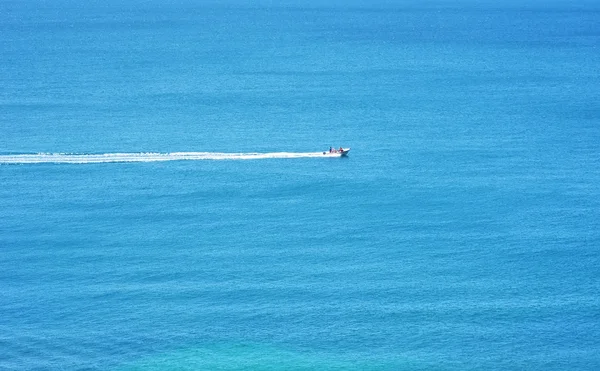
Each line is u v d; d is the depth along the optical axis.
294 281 105.06
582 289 102.94
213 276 106.25
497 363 88.00
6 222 121.50
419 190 135.50
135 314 96.69
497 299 100.56
